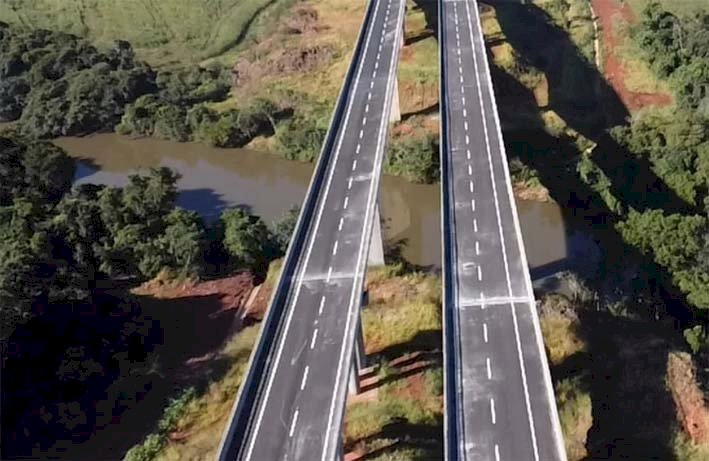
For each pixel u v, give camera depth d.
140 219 93.56
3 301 68.62
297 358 60.66
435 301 80.25
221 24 172.12
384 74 112.19
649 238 85.44
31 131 141.38
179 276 89.44
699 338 73.12
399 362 71.56
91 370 70.25
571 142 117.69
